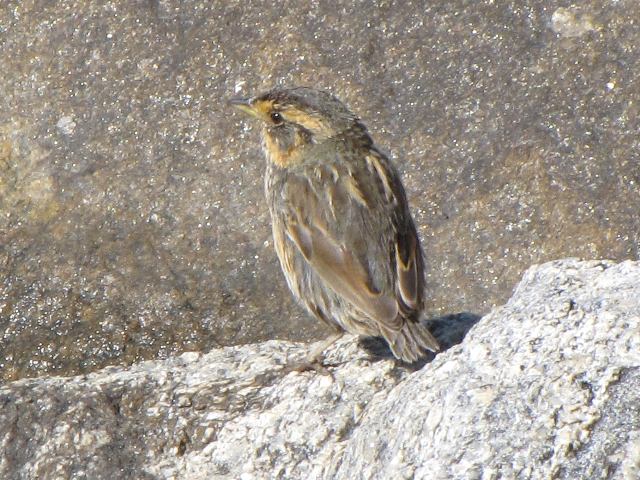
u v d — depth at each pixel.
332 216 11.18
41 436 11.23
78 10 15.54
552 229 13.98
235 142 14.73
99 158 14.77
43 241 14.28
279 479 10.19
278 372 11.37
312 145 11.62
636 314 8.77
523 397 8.42
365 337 11.56
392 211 11.20
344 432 10.34
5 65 15.35
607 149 14.36
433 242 14.08
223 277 13.98
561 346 8.72
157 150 14.77
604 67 14.83
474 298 13.73
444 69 14.98
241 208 14.39
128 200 14.50
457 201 14.23
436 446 8.48
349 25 15.27
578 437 8.02
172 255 14.13
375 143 14.54
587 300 9.17
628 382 8.23
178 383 11.55
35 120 15.03
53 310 13.84
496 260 13.92
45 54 15.37
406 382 9.55
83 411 11.34
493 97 14.77
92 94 15.12
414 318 10.67
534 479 7.89
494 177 14.31
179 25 15.41
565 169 14.27
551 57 14.95
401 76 14.97
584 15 15.17
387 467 8.76
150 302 13.80
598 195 14.10
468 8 15.30
